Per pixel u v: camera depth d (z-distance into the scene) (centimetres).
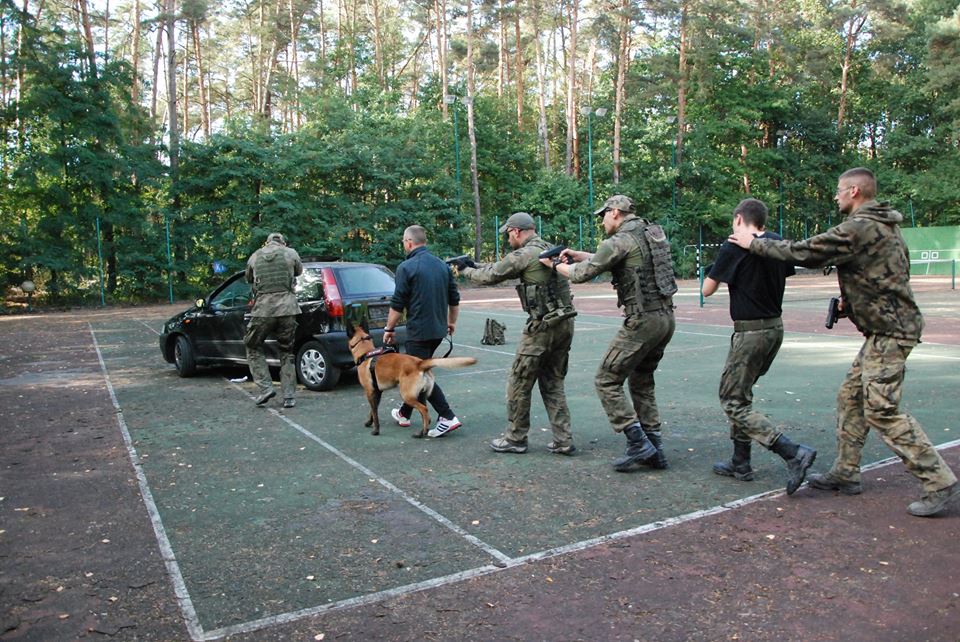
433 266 623
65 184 2367
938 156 4456
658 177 3919
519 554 367
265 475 512
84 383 914
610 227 505
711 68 3900
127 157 2505
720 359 1010
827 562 350
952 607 303
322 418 700
